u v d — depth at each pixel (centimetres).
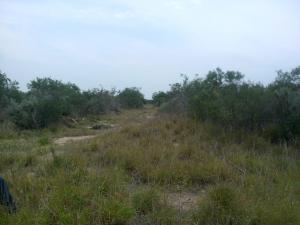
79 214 506
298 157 922
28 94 2675
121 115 3391
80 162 807
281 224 518
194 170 754
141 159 824
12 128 1928
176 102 1894
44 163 816
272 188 650
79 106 3077
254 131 1152
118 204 535
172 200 622
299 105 1098
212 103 1291
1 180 555
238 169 788
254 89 1253
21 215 511
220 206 539
